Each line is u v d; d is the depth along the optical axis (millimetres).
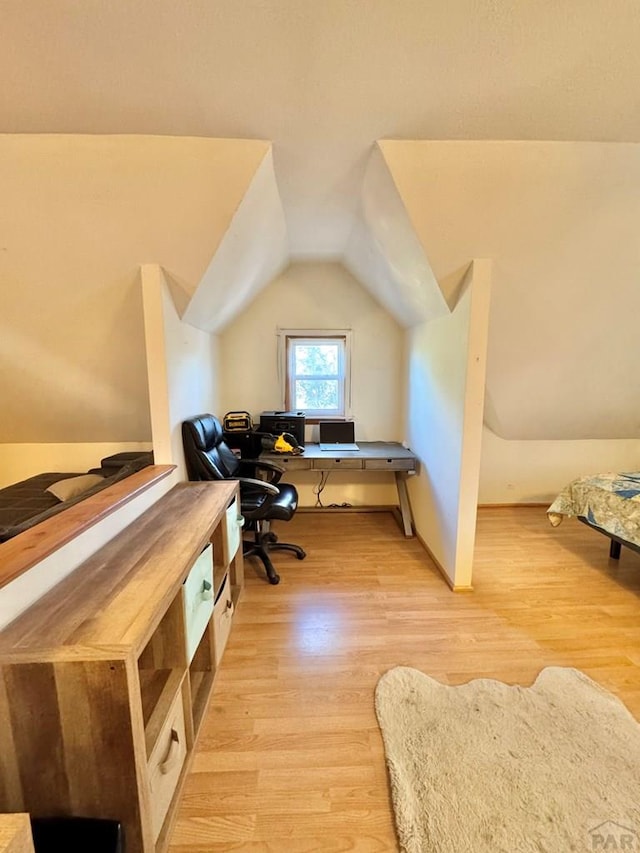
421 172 1738
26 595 1017
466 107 1450
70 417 2793
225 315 2998
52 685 872
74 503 1472
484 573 2598
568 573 2592
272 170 1824
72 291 2008
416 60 1241
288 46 1186
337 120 1509
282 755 1354
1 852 592
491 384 2980
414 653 1841
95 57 1204
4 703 879
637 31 1151
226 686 1650
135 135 1536
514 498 3836
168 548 1374
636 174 1783
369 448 3400
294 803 1204
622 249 2066
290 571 2625
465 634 1977
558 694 1585
